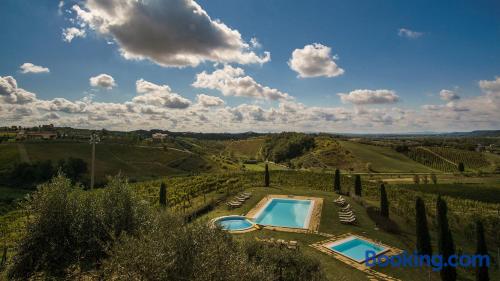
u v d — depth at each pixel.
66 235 17.09
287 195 56.28
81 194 19.34
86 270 15.97
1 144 110.50
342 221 38.88
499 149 186.25
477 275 25.48
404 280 24.61
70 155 109.50
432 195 70.31
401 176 111.38
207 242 13.34
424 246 28.69
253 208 46.66
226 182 69.38
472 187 89.19
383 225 38.62
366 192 65.25
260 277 12.79
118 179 20.31
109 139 147.75
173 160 127.81
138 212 19.52
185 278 10.96
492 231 44.97
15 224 39.41
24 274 16.06
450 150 157.62
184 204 46.84
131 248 10.95
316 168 130.75
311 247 30.61
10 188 80.81
